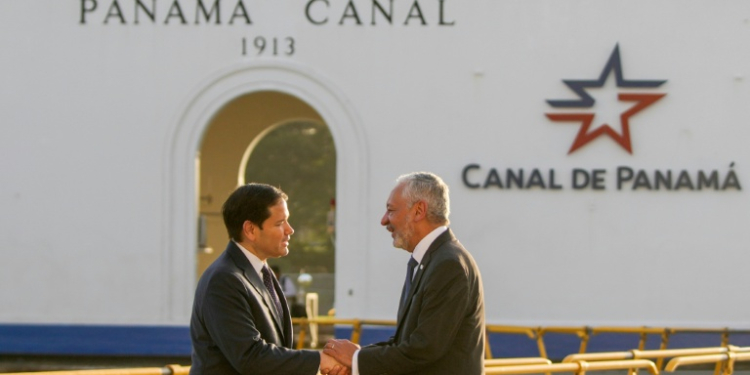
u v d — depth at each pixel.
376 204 27.00
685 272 26.86
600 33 26.94
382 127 26.98
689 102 26.94
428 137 26.94
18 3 27.08
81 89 27.03
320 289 52.12
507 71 26.94
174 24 27.03
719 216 26.88
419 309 10.55
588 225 26.89
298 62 27.08
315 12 27.11
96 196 26.98
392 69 27.02
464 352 10.53
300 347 24.47
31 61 27.05
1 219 27.02
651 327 26.31
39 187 27.00
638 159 26.91
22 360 26.95
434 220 10.84
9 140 27.02
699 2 26.92
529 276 26.84
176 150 27.00
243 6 27.09
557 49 26.95
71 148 26.98
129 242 26.98
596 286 26.88
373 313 27.03
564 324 26.84
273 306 10.45
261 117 33.97
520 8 26.95
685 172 26.84
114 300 26.97
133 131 27.05
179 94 27.03
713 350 16.88
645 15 26.92
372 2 27.05
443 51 26.97
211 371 10.10
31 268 26.97
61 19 27.03
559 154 26.92
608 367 15.12
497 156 26.92
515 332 24.77
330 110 27.08
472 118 26.95
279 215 10.41
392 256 27.00
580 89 26.84
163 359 26.84
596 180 26.84
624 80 26.88
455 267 10.43
